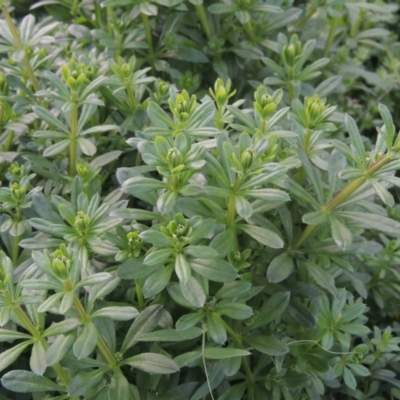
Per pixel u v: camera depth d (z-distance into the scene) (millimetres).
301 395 418
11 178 410
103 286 350
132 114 452
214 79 524
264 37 526
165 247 344
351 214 372
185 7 475
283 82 474
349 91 662
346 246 355
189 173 341
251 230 363
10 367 399
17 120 453
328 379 402
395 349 433
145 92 506
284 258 385
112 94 447
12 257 409
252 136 391
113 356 352
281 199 346
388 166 354
